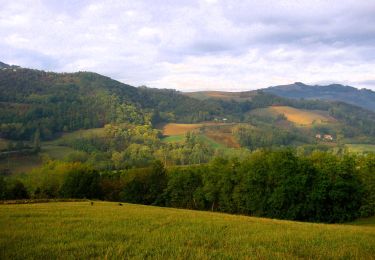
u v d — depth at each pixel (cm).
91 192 9594
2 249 1783
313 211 6769
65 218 3044
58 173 10112
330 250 2052
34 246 1884
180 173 9062
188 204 8956
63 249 1833
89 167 10288
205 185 8331
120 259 1683
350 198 6756
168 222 3103
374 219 6550
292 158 7225
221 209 8131
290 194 6706
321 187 6625
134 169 10075
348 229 3381
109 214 3566
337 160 7106
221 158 8950
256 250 1977
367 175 6981
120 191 9856
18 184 8956
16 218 2958
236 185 7906
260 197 7194
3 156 17662
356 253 1962
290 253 1945
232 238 2356
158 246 1978
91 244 1966
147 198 9600
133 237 2244
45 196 9625
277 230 2936
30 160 17862
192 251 1875
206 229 2744
